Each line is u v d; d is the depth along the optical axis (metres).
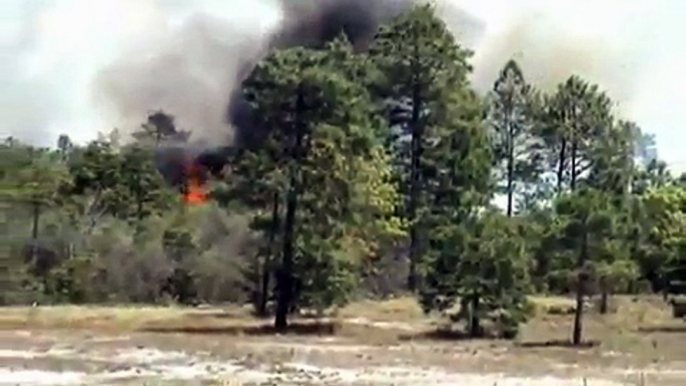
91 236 72.38
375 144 63.50
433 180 87.06
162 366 36.62
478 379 34.12
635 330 57.03
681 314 63.84
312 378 33.31
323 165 57.94
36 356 39.53
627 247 52.94
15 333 50.28
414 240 80.19
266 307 61.47
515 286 53.75
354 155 59.28
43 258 71.50
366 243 64.56
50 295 69.81
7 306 66.62
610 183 75.75
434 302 55.81
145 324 56.62
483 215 63.16
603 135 104.69
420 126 88.88
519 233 54.94
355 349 45.34
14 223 72.38
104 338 48.50
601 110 105.88
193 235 71.81
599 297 64.81
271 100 58.50
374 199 66.19
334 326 57.41
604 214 50.72
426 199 86.56
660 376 35.91
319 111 58.62
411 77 89.31
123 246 71.56
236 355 40.84
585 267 50.75
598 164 96.62
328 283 57.41
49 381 32.12
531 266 54.28
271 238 58.16
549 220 55.22
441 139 87.56
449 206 85.50
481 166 86.88
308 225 57.75
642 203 71.00
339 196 58.09
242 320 59.56
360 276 64.06
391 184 78.69
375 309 66.31
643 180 103.62
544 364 39.53
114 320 57.69
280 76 58.47
